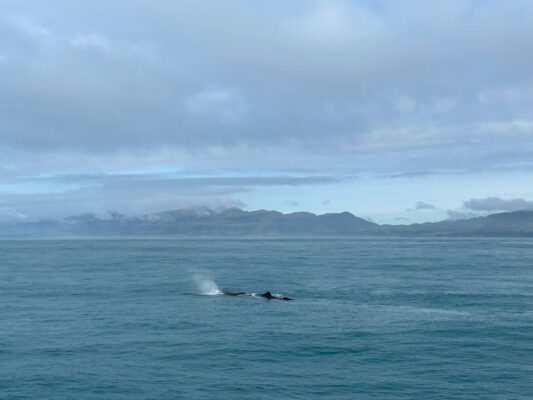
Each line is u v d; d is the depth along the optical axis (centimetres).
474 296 6184
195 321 4647
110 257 15962
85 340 3925
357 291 6688
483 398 2767
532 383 2992
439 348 3700
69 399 2736
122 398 2755
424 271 9831
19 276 9069
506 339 3956
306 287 7162
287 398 2758
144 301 5862
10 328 4353
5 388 2883
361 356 3506
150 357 3466
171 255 17200
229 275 9119
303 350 3647
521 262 12662
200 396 2781
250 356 3500
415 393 2836
